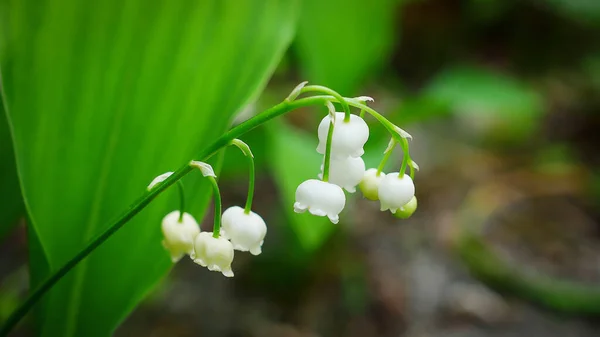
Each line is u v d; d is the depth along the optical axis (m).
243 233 0.15
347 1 0.30
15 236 0.34
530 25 0.60
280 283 0.33
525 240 0.40
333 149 0.15
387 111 0.47
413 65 0.58
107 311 0.18
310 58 0.32
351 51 0.32
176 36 0.19
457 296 0.35
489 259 0.37
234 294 0.33
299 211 0.15
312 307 0.32
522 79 0.57
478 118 0.53
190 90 0.18
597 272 0.38
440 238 0.39
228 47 0.19
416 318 0.33
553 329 0.33
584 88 0.56
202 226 0.36
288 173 0.24
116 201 0.18
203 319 0.31
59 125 0.18
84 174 0.18
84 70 0.18
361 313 0.33
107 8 0.18
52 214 0.18
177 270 0.34
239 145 0.15
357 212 0.40
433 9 0.60
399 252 0.37
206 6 0.19
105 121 0.18
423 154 0.48
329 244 0.33
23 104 0.18
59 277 0.16
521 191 0.46
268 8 0.19
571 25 0.58
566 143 0.52
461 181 0.46
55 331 0.18
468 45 0.61
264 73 0.18
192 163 0.15
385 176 0.16
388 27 0.32
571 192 0.46
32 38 0.18
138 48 0.18
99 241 0.16
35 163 0.18
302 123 0.42
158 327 0.30
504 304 0.35
